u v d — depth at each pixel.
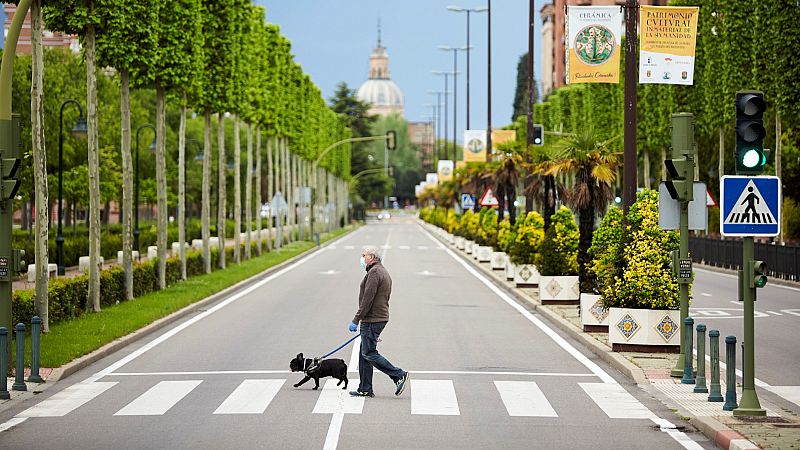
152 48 45.72
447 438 18.61
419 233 176.50
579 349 31.45
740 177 20.41
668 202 25.42
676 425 19.88
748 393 20.06
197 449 17.67
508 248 60.16
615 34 34.03
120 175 105.06
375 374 26.56
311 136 148.00
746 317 20.17
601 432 19.23
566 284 43.69
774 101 61.56
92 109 41.59
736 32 74.12
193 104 66.56
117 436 18.88
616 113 104.06
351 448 17.69
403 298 50.00
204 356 29.92
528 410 21.48
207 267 67.75
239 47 70.00
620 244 30.16
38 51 34.31
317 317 41.03
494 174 76.88
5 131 25.52
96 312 40.28
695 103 92.00
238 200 82.62
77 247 77.44
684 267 25.50
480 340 33.56
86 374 26.61
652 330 28.81
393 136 142.62
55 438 18.78
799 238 88.31
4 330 23.08
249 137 93.56
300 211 136.00
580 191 41.62
